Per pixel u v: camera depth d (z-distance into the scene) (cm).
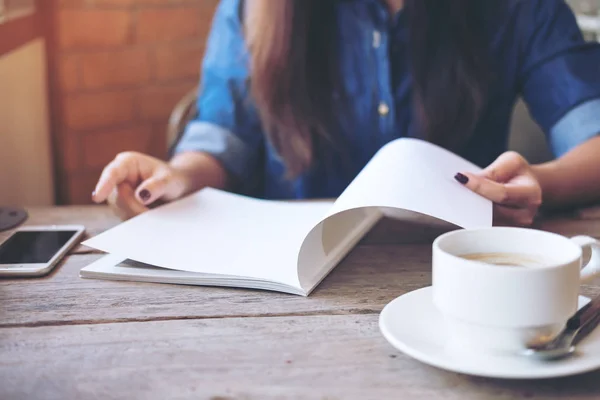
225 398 52
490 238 59
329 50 137
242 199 101
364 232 93
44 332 64
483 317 52
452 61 137
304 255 76
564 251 56
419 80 137
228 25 150
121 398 53
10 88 185
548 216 104
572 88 135
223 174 137
